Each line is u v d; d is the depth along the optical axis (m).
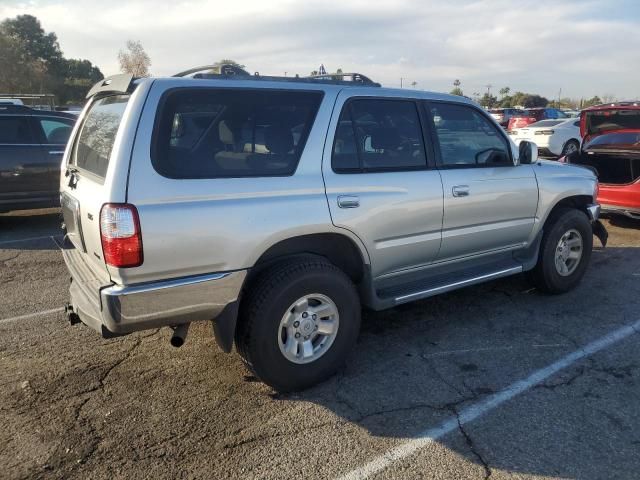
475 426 3.03
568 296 5.06
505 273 4.55
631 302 4.90
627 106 7.64
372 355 3.90
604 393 3.36
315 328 3.39
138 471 2.66
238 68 3.46
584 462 2.73
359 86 3.69
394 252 3.79
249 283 3.25
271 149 3.22
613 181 7.53
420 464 2.72
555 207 5.00
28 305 4.88
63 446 2.85
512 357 3.85
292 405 3.25
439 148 4.04
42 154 8.10
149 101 2.85
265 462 2.73
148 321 2.88
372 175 3.60
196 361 3.79
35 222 8.67
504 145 4.51
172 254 2.84
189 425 3.04
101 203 2.75
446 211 4.00
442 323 4.45
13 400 3.28
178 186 2.85
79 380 3.52
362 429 3.01
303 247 3.44
